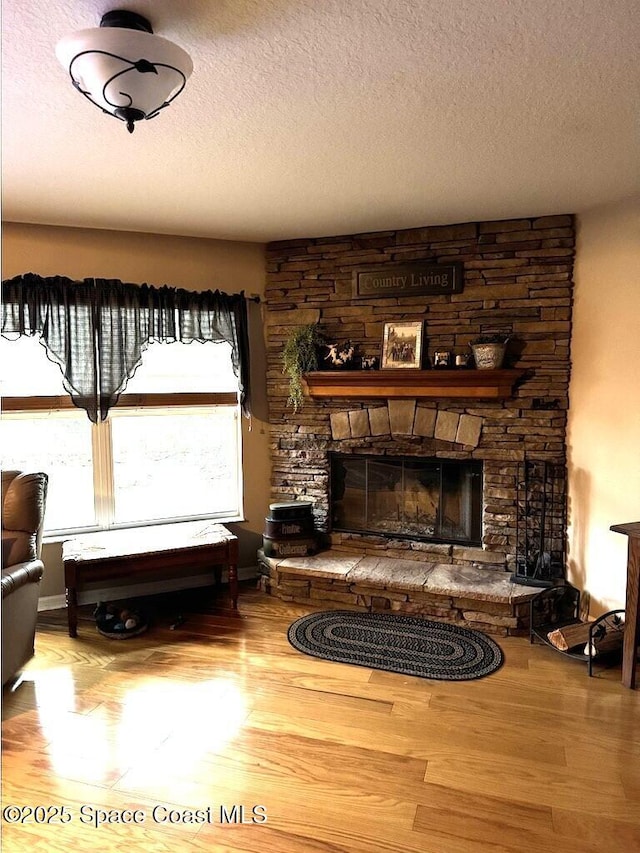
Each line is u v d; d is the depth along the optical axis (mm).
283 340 4004
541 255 3414
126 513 3916
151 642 3197
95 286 3512
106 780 2121
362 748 2297
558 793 2053
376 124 2123
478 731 2404
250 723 2459
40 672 2883
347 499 4086
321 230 3697
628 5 1443
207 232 3723
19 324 3387
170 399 3854
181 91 1699
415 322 3689
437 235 3611
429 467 3875
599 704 2598
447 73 1768
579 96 1920
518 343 3502
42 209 3176
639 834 1878
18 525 2895
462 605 3371
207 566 3762
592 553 3324
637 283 3020
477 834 1876
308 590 3709
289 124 2115
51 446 3711
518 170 2615
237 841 1854
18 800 2025
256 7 1441
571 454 3447
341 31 1546
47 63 1694
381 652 3064
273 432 4113
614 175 2688
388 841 1850
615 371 3152
